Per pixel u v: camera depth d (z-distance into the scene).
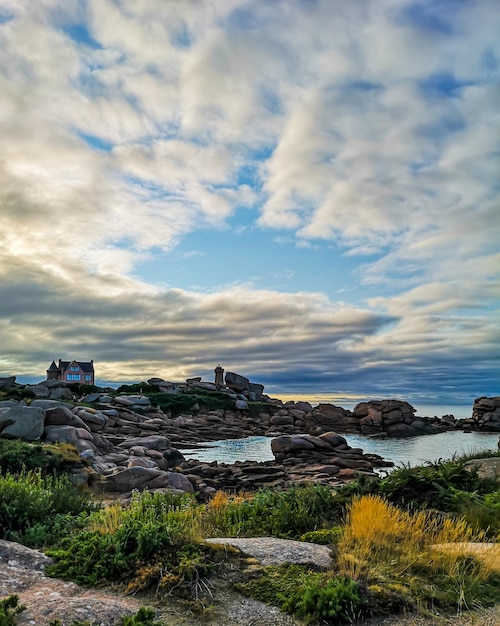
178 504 11.86
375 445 58.97
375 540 7.44
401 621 5.63
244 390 109.25
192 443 56.81
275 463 38.69
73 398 74.25
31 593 5.83
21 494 9.76
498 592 6.42
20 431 29.25
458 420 91.38
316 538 8.45
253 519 10.46
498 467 15.32
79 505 11.29
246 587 6.14
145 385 91.38
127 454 36.12
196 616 5.52
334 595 5.72
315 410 84.25
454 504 11.04
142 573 6.23
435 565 6.93
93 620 5.23
